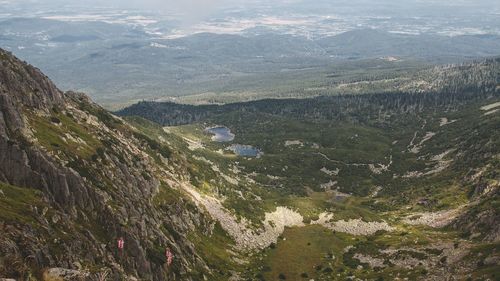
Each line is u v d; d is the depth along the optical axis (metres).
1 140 106.12
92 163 133.25
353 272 159.25
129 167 152.62
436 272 137.00
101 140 157.38
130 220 121.12
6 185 96.06
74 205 108.12
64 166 114.44
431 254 154.50
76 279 62.00
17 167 104.25
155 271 113.88
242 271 151.38
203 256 145.50
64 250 82.88
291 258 172.00
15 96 139.50
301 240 190.62
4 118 117.25
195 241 151.62
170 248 129.25
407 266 150.12
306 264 168.00
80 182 112.75
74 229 96.56
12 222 79.12
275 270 160.50
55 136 133.75
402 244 175.75
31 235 78.56
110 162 143.75
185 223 156.50
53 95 162.12
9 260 60.03
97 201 114.81
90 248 94.88
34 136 123.44
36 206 93.44
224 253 158.88
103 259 96.00
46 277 60.59
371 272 155.88
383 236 199.25
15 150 105.88
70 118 160.25
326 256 175.38
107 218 112.94
